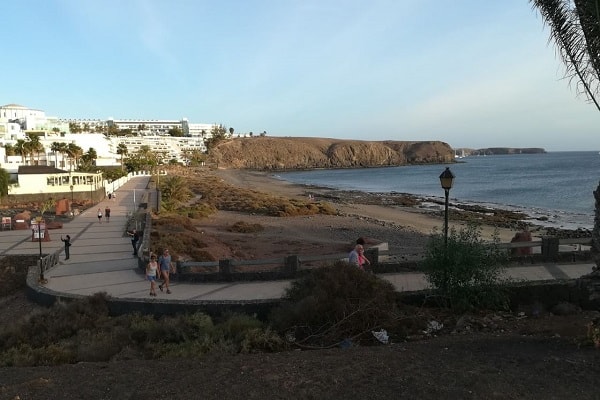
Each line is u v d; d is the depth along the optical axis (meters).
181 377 6.71
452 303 10.98
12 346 10.55
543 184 92.19
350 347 8.56
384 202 68.94
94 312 12.66
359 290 10.45
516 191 80.56
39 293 15.98
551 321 9.76
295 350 8.80
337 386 6.07
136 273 18.81
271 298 12.66
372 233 38.28
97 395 6.08
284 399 5.76
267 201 62.03
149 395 6.02
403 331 9.64
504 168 165.75
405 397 5.66
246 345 8.95
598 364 6.52
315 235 37.41
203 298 13.27
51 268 20.12
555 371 6.32
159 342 9.79
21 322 12.08
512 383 5.96
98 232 32.66
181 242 27.22
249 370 6.92
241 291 13.98
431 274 11.24
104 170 92.69
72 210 44.28
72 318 12.06
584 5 7.30
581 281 8.50
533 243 15.30
